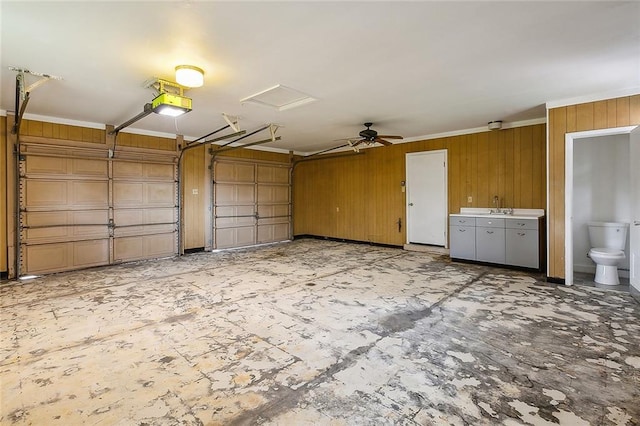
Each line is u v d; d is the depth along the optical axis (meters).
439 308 3.36
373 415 1.73
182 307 3.41
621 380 2.04
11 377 2.09
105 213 5.58
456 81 3.64
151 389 1.97
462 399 1.86
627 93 3.83
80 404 1.82
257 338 2.67
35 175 4.88
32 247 4.85
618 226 4.50
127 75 3.40
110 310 3.31
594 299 3.63
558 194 4.30
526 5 2.19
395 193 7.34
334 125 5.82
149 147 6.12
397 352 2.43
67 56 2.95
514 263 5.09
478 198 6.06
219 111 4.86
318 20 2.38
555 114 4.32
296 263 5.71
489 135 5.91
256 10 2.23
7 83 3.63
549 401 1.84
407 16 2.33
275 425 1.66
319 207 9.04
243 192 7.75
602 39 2.68
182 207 6.63
